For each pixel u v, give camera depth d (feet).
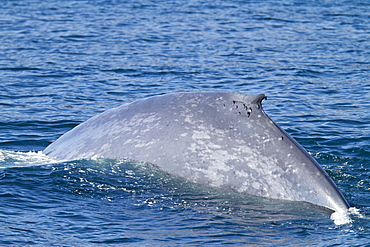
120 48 360.69
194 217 105.09
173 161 116.06
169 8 577.43
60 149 135.03
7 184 117.19
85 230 99.30
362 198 116.88
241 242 96.22
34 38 387.75
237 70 300.20
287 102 232.53
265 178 109.81
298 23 482.69
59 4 589.32
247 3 627.46
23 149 161.27
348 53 356.18
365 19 507.71
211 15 528.63
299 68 307.37
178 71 294.66
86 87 254.27
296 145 111.24
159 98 127.13
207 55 343.67
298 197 107.34
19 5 571.69
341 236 98.22
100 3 607.37
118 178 119.03
